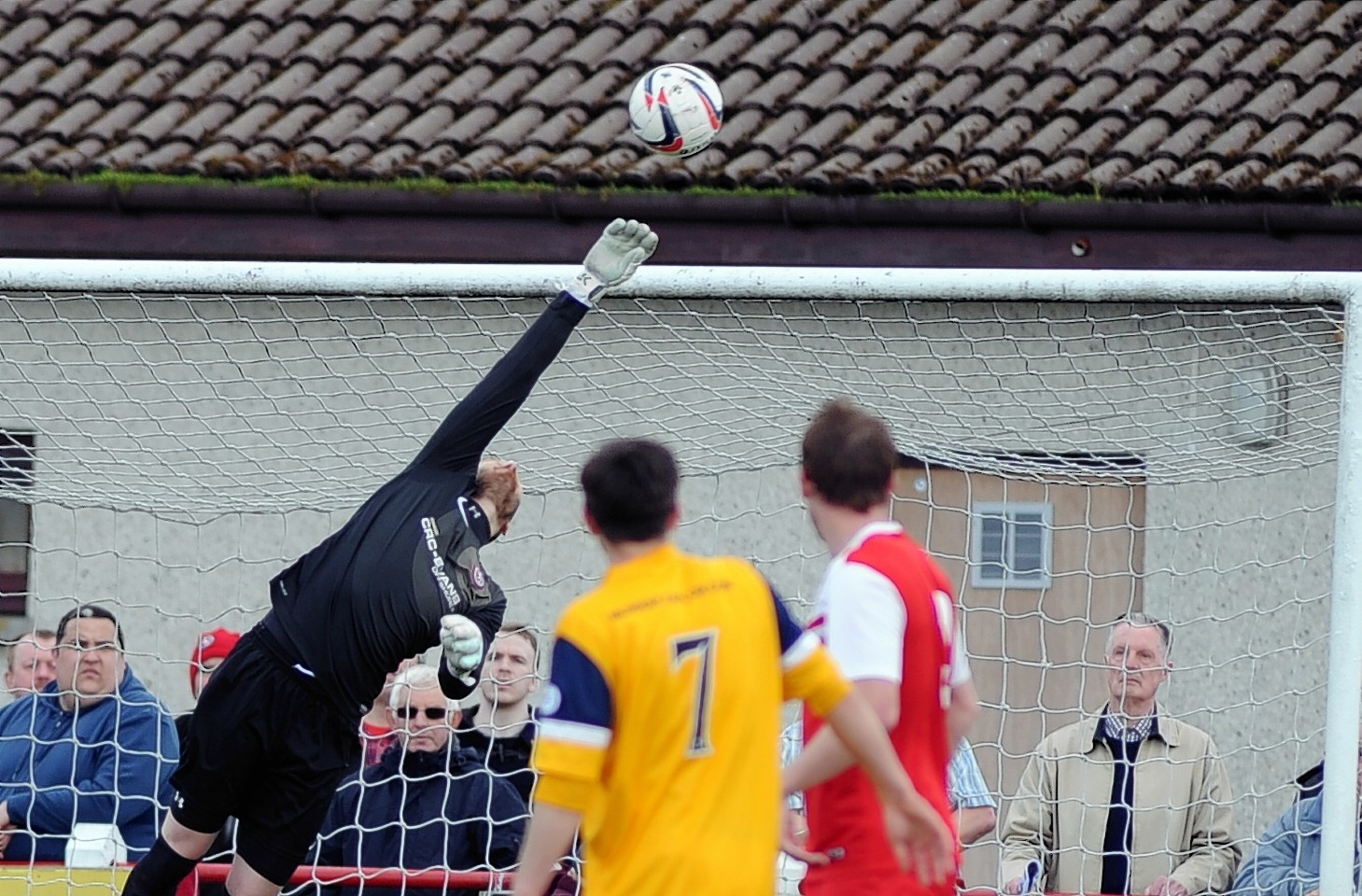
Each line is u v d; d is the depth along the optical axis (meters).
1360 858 21.20
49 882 21.44
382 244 32.94
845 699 14.48
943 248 31.91
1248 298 20.50
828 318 28.02
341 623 18.77
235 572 32.22
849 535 15.96
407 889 21.98
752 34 37.12
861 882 15.40
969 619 29.02
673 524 14.62
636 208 32.09
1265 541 29.86
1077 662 27.22
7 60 37.50
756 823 14.05
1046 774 22.83
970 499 27.44
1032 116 34.00
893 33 36.81
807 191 31.98
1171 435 27.50
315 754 18.94
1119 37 36.22
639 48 36.72
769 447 27.58
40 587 32.28
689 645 14.05
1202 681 29.84
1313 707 29.59
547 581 31.55
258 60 37.09
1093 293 20.75
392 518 19.02
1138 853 22.30
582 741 13.69
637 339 26.50
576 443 28.47
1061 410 28.22
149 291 21.31
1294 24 35.97
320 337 31.38
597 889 13.98
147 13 39.00
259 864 19.16
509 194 32.31
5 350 32.00
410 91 35.88
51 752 23.36
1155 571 28.25
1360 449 20.03
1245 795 24.28
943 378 28.92
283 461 29.94
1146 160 32.44
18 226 33.56
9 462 30.06
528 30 37.66
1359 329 20.23
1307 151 31.91
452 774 22.67
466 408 19.20
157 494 28.44
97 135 34.81
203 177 33.31
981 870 25.81
